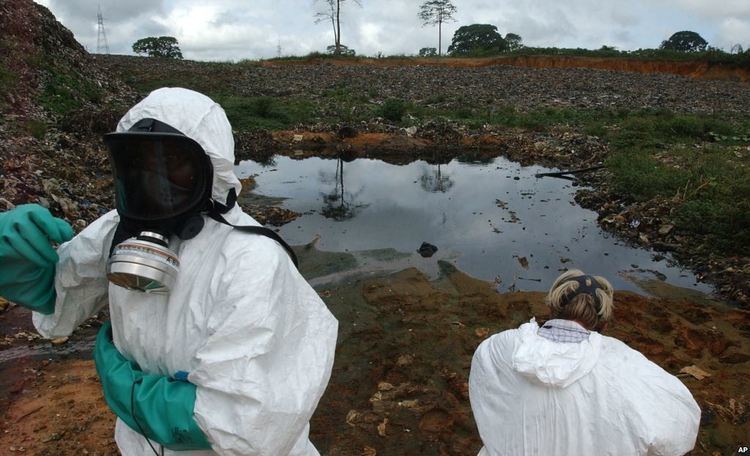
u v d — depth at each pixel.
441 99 24.55
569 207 10.21
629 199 10.12
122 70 26.94
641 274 7.10
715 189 9.14
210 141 1.55
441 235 8.38
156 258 1.46
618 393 1.81
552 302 2.09
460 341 5.16
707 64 38.97
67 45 18.59
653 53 42.72
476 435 3.86
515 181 12.38
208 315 1.50
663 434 1.75
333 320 1.80
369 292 6.21
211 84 25.20
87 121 12.61
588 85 30.42
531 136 17.97
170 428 1.43
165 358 1.58
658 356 5.01
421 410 4.10
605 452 1.79
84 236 1.77
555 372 1.84
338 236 8.20
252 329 1.43
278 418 1.42
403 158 15.27
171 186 1.50
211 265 1.56
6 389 3.99
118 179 1.53
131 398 1.50
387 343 5.09
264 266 1.51
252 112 19.08
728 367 4.84
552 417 1.85
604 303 2.03
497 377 2.03
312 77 30.38
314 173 12.87
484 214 9.61
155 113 1.53
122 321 1.62
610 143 15.55
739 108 24.25
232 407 1.38
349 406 4.15
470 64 43.09
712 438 3.88
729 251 7.54
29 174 8.16
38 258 1.70
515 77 33.00
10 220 1.67
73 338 4.77
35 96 13.37
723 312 5.98
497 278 6.77
